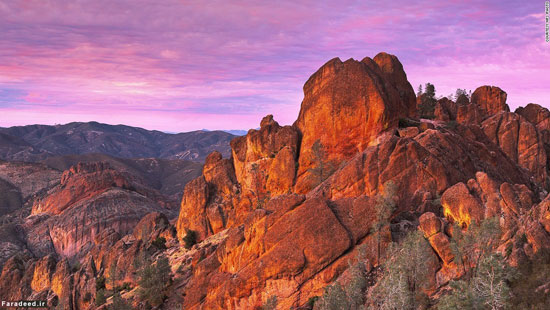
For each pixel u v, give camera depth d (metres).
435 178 76.06
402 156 77.69
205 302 78.81
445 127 104.81
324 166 101.38
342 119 102.06
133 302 100.94
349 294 57.34
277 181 110.50
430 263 58.09
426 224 61.84
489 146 102.88
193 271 96.62
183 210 129.38
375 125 99.00
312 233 70.88
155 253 129.00
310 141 107.00
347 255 69.00
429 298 55.31
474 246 54.03
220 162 134.12
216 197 128.12
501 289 37.28
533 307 41.12
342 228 70.38
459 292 39.09
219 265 85.56
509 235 55.31
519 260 49.16
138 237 164.25
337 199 76.44
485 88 152.00
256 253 74.88
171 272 104.19
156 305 94.38
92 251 169.75
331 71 107.12
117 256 142.50
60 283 150.75
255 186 115.62
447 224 64.25
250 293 72.12
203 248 103.94
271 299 66.62
